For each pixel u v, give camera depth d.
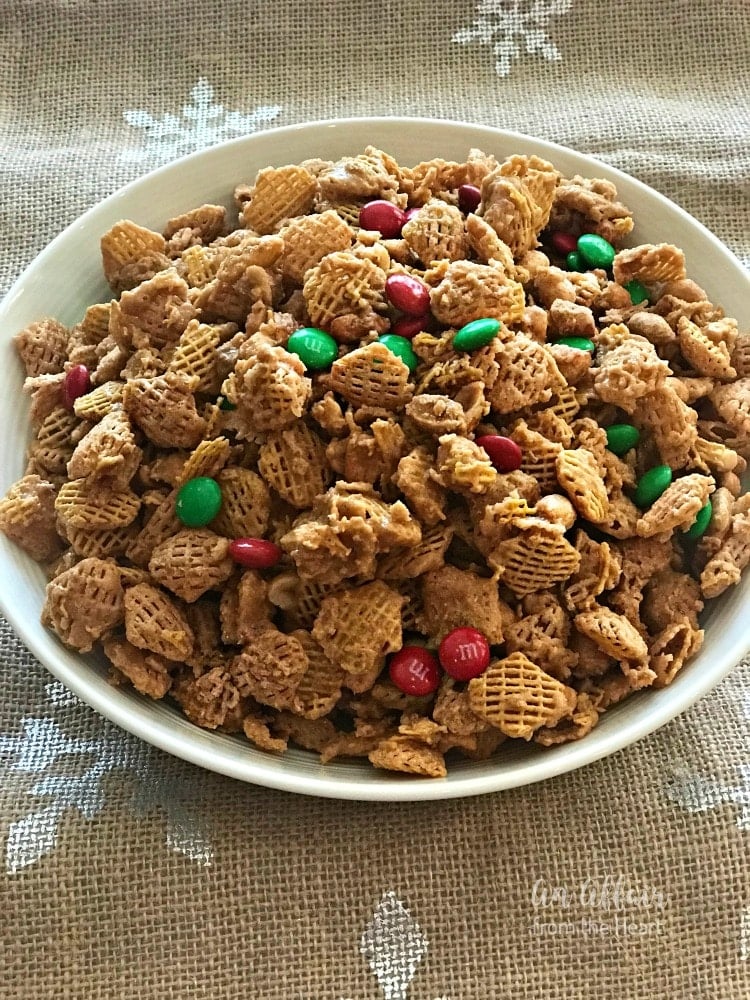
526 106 0.42
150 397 0.28
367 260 0.29
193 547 0.27
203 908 0.28
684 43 0.44
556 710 0.26
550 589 0.27
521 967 0.28
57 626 0.27
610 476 0.28
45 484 0.30
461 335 0.27
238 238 0.31
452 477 0.26
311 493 0.27
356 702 0.27
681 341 0.31
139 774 0.29
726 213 0.40
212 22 0.43
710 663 0.27
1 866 0.28
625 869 0.28
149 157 0.41
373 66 0.43
